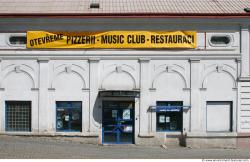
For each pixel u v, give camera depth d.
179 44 33.47
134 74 33.44
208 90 33.59
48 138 33.00
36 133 33.03
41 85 33.31
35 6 35.22
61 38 33.31
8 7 34.91
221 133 33.25
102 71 33.38
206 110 33.66
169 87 33.53
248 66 33.72
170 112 33.53
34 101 33.31
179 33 33.47
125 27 33.38
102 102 33.31
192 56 33.50
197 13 33.06
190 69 33.59
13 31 33.25
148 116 33.34
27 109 33.47
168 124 33.53
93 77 33.31
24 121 33.41
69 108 33.41
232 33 33.66
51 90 33.31
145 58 33.38
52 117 33.25
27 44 33.22
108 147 31.45
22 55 33.31
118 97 33.25
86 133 33.06
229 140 33.38
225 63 33.69
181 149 31.80
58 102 33.44
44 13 32.94
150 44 33.38
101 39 33.31
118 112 33.41
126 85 33.41
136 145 33.06
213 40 33.84
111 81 33.41
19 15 32.78
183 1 36.75
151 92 33.41
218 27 33.59
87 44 33.31
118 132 33.38
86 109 33.25
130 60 33.47
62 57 33.34
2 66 33.41
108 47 33.34
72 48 33.34
